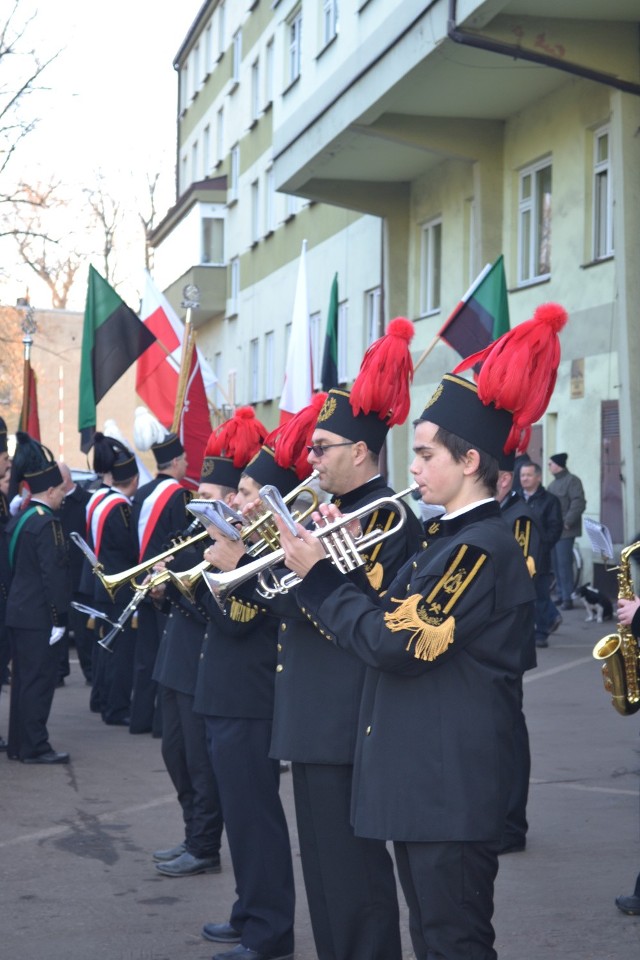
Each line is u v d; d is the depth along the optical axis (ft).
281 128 69.77
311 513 13.52
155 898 17.65
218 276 112.98
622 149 45.42
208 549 13.52
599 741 27.53
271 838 15.29
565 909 16.74
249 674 15.55
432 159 63.05
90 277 39.42
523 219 56.44
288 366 41.16
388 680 10.80
